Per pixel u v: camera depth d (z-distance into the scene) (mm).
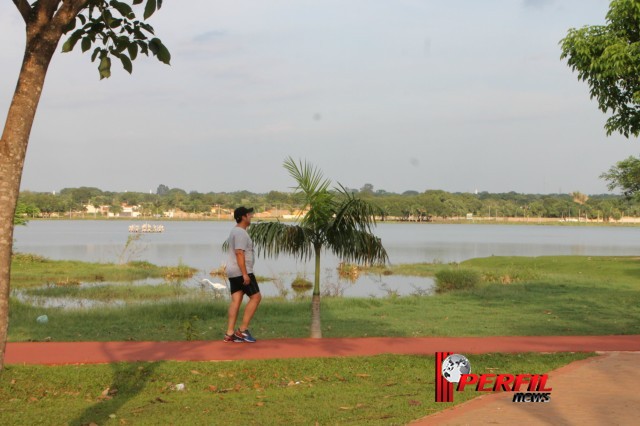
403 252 61281
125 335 12172
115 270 35781
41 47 6336
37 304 19828
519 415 6562
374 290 27922
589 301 18422
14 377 7961
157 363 8609
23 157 6379
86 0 6465
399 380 8406
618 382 7965
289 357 9141
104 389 7922
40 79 6395
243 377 8398
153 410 7090
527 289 22172
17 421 6641
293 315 15688
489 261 39875
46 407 7258
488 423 6301
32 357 8977
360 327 13328
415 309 16859
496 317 15109
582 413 6602
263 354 9367
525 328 13227
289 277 34469
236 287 10250
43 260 40281
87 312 15539
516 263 37531
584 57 13234
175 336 12078
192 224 192375
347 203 11031
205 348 9812
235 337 10367
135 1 6660
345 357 9180
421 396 7539
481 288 22891
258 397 7598
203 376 8352
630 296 19562
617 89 13258
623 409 6738
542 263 36500
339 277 33344
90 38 6805
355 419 6629
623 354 9734
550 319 14695
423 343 10562
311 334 11102
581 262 34969
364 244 11117
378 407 7070
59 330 12750
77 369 8281
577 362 9227
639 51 12531
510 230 157750
